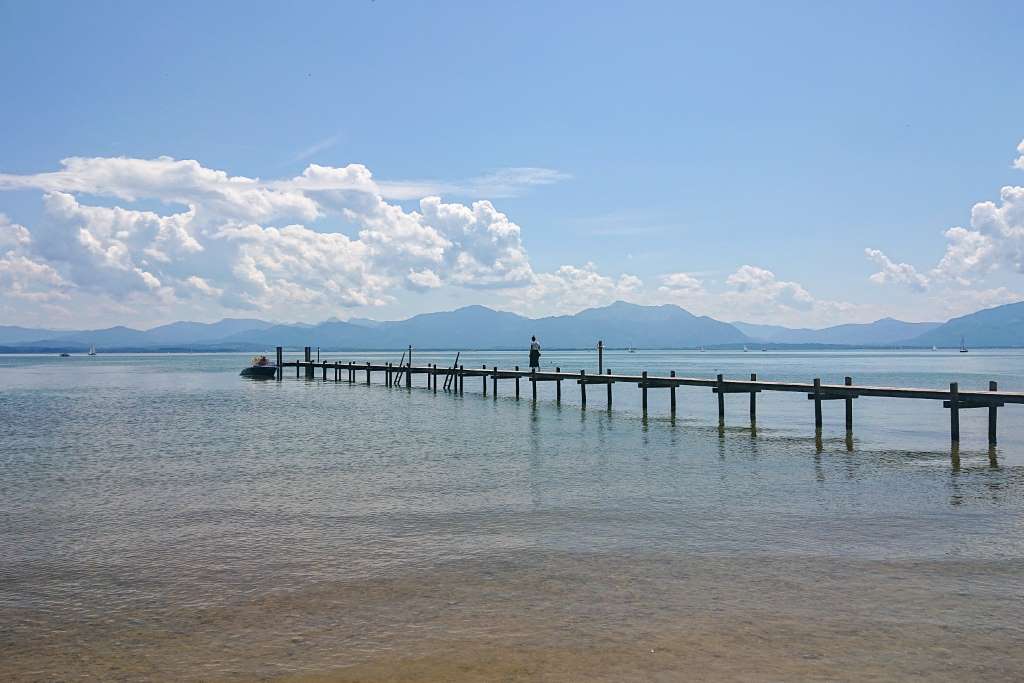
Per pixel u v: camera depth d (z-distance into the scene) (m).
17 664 10.03
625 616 11.42
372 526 17.12
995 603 11.84
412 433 34.56
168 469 24.98
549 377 49.22
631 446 29.70
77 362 199.62
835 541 15.48
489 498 20.02
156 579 13.51
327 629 11.09
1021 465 24.75
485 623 11.22
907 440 31.12
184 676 9.61
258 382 83.38
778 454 27.39
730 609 11.66
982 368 129.12
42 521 17.88
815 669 9.55
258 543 15.78
